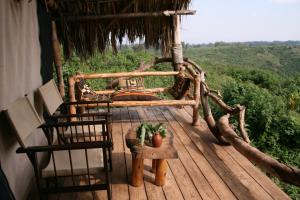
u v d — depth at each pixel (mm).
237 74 22375
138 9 4852
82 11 4492
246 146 2850
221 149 3580
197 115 4430
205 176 2885
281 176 2289
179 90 4543
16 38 2594
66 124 2588
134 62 15070
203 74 4996
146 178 2824
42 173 2109
